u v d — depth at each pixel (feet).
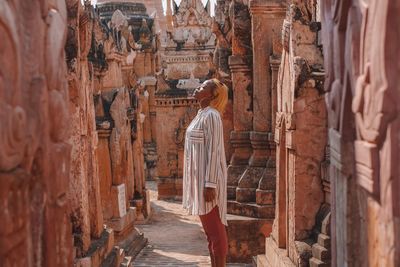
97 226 21.45
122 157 32.17
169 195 50.72
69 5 18.74
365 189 8.94
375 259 8.70
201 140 18.93
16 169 8.03
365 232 9.31
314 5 23.08
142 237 33.40
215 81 20.07
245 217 27.30
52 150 9.51
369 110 8.43
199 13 60.34
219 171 18.94
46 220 9.16
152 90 66.80
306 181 18.70
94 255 19.33
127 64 42.14
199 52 58.13
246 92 29.50
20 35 8.33
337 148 10.48
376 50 8.00
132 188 39.34
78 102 19.16
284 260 19.25
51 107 9.40
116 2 67.51
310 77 18.30
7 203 7.79
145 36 67.56
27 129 8.40
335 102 10.50
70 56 18.85
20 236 8.26
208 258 29.19
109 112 31.24
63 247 10.10
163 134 50.34
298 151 18.62
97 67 30.96
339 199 10.64
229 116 30.86
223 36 32.60
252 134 28.60
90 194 21.40
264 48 28.66
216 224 19.13
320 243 17.72
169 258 29.48
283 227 21.12
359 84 8.74
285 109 20.01
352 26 9.18
